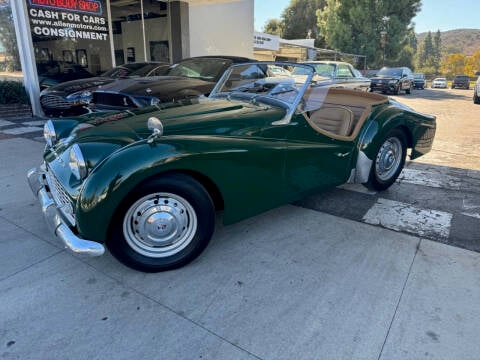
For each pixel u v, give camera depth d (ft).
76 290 7.73
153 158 7.44
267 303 7.38
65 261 8.81
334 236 10.12
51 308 7.17
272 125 9.58
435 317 6.98
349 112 12.48
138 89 17.83
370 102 13.29
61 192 8.24
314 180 10.85
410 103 49.78
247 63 12.15
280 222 10.97
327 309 7.20
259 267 8.63
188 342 6.37
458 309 7.21
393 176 13.69
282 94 10.62
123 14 52.31
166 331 6.62
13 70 31.32
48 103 24.45
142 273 8.35
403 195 13.25
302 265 8.71
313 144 10.49
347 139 11.50
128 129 8.65
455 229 10.53
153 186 7.69
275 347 6.28
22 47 29.37
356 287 7.88
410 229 10.54
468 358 6.06
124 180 7.22
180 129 8.54
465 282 8.05
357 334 6.57
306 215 11.49
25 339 6.40
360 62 121.70
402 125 13.08
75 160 7.70
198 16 48.11
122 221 7.72
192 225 8.46
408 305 7.31
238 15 52.54
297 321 6.88
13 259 8.87
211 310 7.17
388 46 120.47
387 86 67.00
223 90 12.53
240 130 9.10
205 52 50.14
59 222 7.96
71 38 31.89
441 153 19.60
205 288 7.84
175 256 8.39
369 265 8.71
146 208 7.93
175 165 7.69
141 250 8.15
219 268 8.57
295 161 10.05
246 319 6.93
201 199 8.27
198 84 19.48
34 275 8.23
